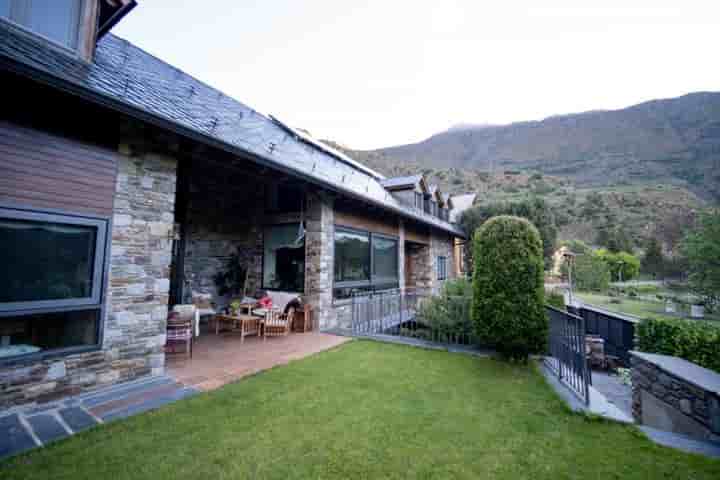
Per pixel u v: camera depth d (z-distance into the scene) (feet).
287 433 9.52
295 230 25.57
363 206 29.78
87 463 7.91
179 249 23.02
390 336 21.94
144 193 13.82
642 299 53.36
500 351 17.62
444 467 8.17
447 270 56.18
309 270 24.32
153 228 14.08
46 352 11.02
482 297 17.04
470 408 11.55
